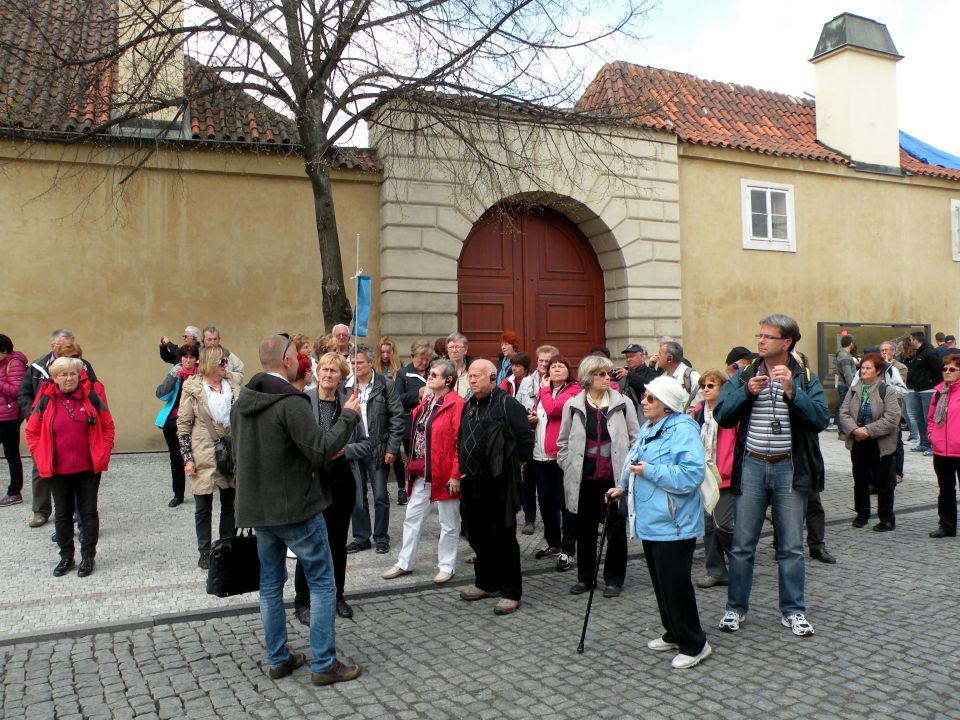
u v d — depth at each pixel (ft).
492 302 46.32
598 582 20.86
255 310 39.68
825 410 16.56
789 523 16.67
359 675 14.79
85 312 37.19
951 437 24.45
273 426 14.01
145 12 32.63
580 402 20.22
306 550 14.33
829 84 56.49
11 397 29.09
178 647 16.37
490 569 19.54
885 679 14.17
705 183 50.47
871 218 56.08
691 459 14.76
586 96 47.78
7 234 36.04
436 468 20.70
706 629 17.02
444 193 41.86
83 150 37.04
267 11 29.58
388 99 33.06
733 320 50.98
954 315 58.95
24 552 23.29
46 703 13.70
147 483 32.14
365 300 20.71
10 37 38.81
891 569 21.42
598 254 48.83
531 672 14.85
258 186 39.88
